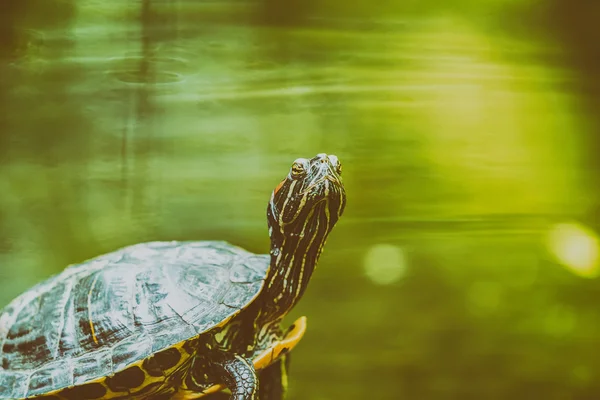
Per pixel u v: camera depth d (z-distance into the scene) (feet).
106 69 6.23
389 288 5.17
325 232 3.14
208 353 3.09
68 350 3.09
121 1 6.06
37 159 6.23
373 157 6.72
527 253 5.59
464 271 5.40
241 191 6.26
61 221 5.88
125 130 6.39
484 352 4.25
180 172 6.39
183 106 6.56
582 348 4.33
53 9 5.93
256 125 6.73
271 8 6.70
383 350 4.23
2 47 5.95
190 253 3.22
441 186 6.53
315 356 4.12
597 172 6.70
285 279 3.16
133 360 3.04
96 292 3.14
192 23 6.45
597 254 5.43
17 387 3.07
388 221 6.04
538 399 3.96
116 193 6.16
